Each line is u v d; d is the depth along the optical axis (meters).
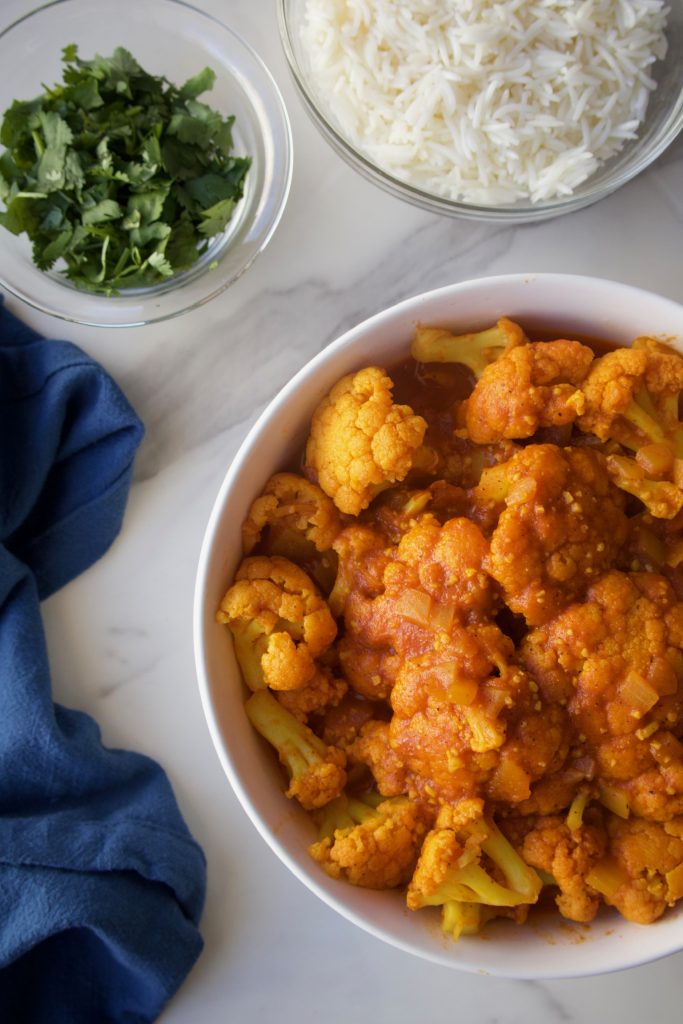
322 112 0.65
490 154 0.65
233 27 0.69
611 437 0.60
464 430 0.61
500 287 0.60
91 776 0.67
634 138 0.66
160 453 0.69
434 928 0.59
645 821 0.59
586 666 0.58
